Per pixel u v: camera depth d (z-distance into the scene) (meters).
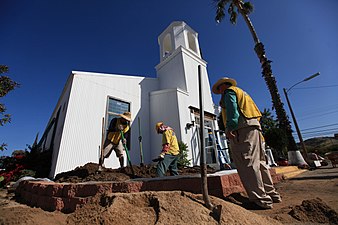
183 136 7.50
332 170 5.89
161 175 3.08
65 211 2.11
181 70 9.57
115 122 4.25
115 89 7.79
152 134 8.37
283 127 8.84
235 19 11.69
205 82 10.52
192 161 7.36
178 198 1.50
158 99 8.78
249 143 1.90
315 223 1.32
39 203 2.58
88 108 6.51
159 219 1.23
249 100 2.10
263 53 9.77
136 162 7.39
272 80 9.38
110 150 4.07
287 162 7.83
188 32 11.71
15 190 4.19
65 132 5.65
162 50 11.95
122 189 2.05
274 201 2.03
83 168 3.98
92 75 7.07
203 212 1.32
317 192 2.47
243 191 2.39
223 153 8.53
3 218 1.60
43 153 6.45
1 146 5.67
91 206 1.58
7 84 6.46
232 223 1.19
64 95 7.61
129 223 1.23
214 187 2.07
